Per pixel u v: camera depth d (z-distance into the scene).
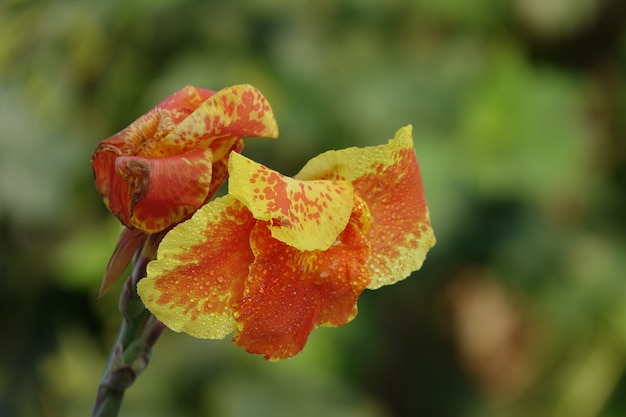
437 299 1.24
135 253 0.56
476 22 1.11
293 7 1.07
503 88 1.06
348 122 1.04
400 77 1.07
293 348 0.53
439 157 1.03
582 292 1.08
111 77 1.08
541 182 1.04
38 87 1.09
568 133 1.07
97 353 1.13
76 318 1.12
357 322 1.09
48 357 1.11
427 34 1.10
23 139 1.08
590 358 1.11
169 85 1.04
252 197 0.51
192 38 1.06
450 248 1.05
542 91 1.07
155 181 0.53
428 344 1.27
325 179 0.54
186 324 0.52
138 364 0.56
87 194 1.10
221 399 1.02
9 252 1.08
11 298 1.09
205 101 0.53
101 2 1.07
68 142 1.08
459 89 1.07
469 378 1.28
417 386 1.27
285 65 1.04
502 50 1.11
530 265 1.07
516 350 1.27
